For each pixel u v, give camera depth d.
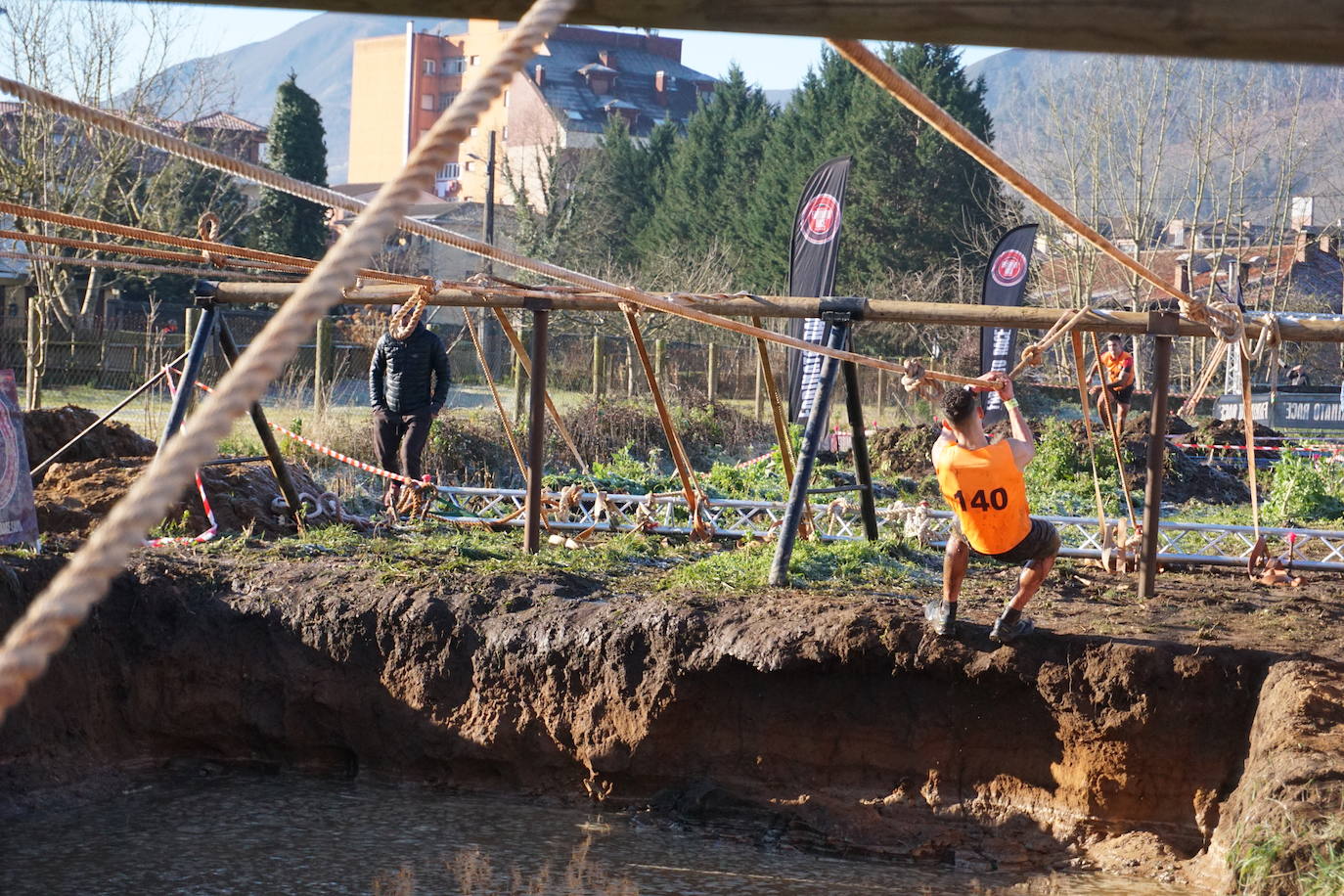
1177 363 40.88
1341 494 17.69
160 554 10.45
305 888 7.50
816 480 18.30
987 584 10.33
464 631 9.52
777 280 58.06
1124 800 8.16
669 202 64.81
